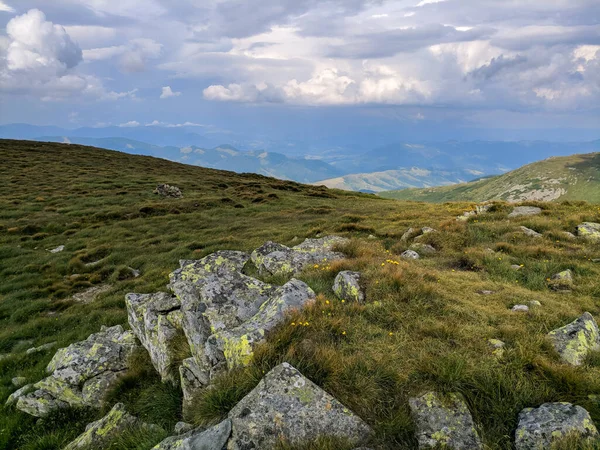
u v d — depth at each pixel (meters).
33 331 16.16
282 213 41.31
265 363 6.43
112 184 55.91
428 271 11.52
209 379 7.00
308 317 7.80
